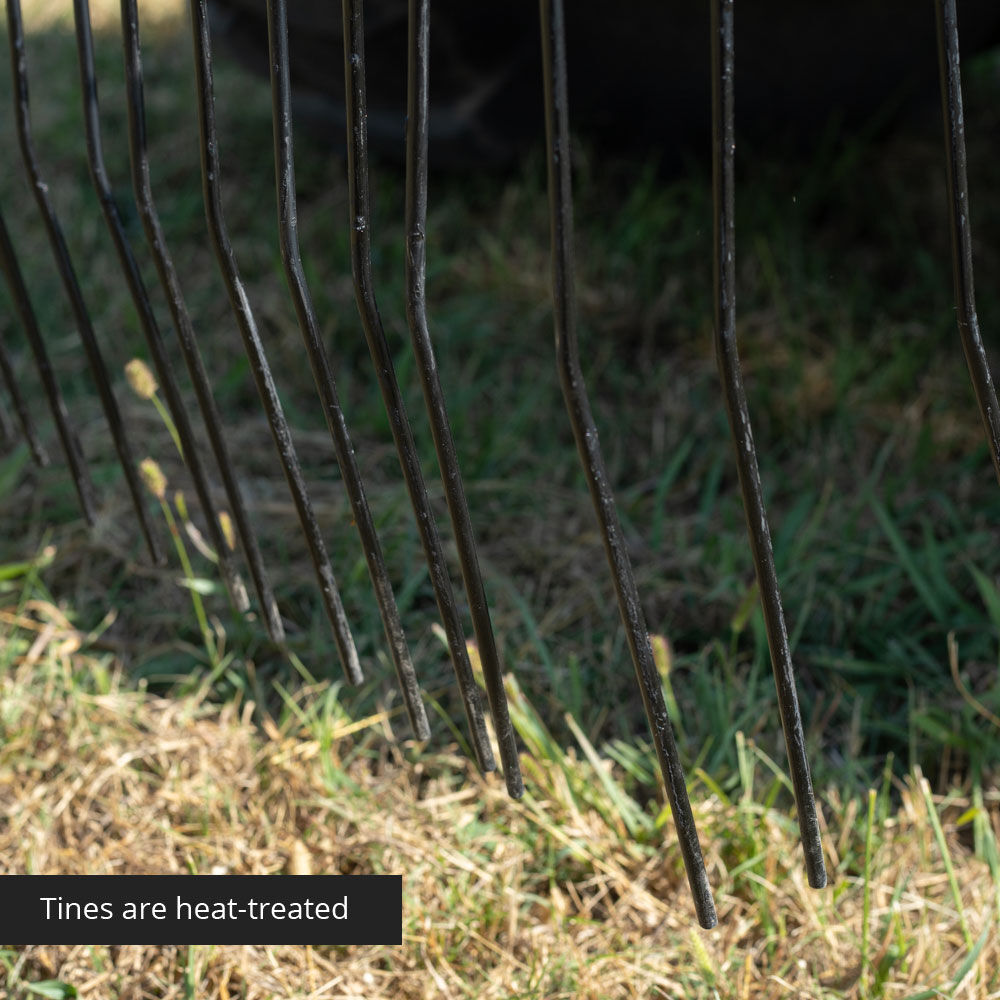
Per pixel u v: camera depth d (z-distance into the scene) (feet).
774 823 5.45
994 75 11.84
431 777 6.00
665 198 9.87
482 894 5.32
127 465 5.19
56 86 12.23
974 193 10.25
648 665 3.60
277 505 7.63
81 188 10.71
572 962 4.99
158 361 4.60
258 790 5.82
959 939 5.09
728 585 6.81
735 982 4.90
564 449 8.23
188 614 6.93
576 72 8.82
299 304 3.85
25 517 7.61
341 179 10.80
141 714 6.17
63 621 6.75
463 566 3.78
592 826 5.57
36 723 6.04
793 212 9.95
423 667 6.56
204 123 3.84
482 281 9.57
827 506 7.60
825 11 8.26
